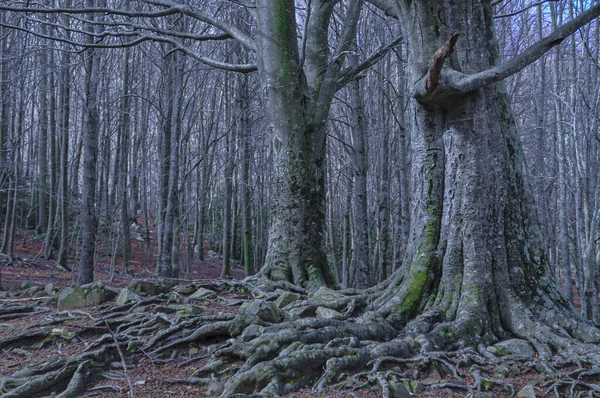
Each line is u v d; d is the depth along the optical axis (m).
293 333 4.72
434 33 6.03
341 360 4.39
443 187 6.18
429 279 5.91
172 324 5.50
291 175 8.44
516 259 5.86
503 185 5.97
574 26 5.14
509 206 5.98
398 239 20.14
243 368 4.33
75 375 4.40
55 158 20.19
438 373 4.56
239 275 24.47
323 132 8.85
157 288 7.49
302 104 8.67
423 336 5.02
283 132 8.50
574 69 13.65
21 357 5.23
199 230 26.55
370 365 4.51
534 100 19.42
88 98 11.06
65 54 17.00
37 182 23.58
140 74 23.52
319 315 6.08
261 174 25.45
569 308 5.74
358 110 12.57
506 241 5.91
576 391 4.23
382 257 14.85
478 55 5.98
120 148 22.95
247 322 5.23
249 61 17.36
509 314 5.55
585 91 14.53
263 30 8.65
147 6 14.87
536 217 6.15
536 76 20.91
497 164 5.99
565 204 14.77
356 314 6.18
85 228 10.81
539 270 5.91
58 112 20.56
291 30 8.70
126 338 5.31
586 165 13.24
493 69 5.34
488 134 5.99
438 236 6.11
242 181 17.52
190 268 22.48
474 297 5.56
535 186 19.83
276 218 8.47
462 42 5.96
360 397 3.98
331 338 4.90
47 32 17.39
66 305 6.92
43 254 20.30
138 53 21.91
